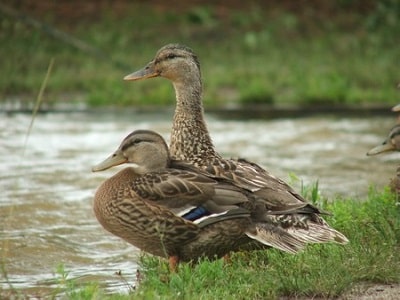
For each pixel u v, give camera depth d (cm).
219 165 988
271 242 895
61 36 2238
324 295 870
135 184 929
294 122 1977
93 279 1012
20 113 2030
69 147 1672
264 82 2325
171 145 1109
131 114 2070
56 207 1270
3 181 1401
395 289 891
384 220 1034
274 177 980
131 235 937
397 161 1586
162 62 1127
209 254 940
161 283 893
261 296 862
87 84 2308
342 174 1479
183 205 912
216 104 2223
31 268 1048
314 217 940
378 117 2039
